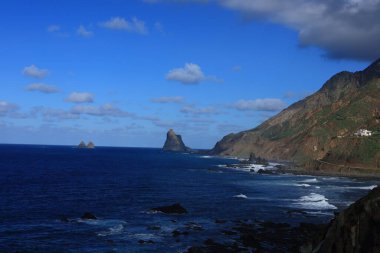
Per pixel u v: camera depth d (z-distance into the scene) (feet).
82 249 130.41
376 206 85.66
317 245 100.89
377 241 82.64
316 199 244.22
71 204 220.02
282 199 244.63
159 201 234.58
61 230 155.74
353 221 89.71
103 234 149.89
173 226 164.45
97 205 217.97
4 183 319.27
